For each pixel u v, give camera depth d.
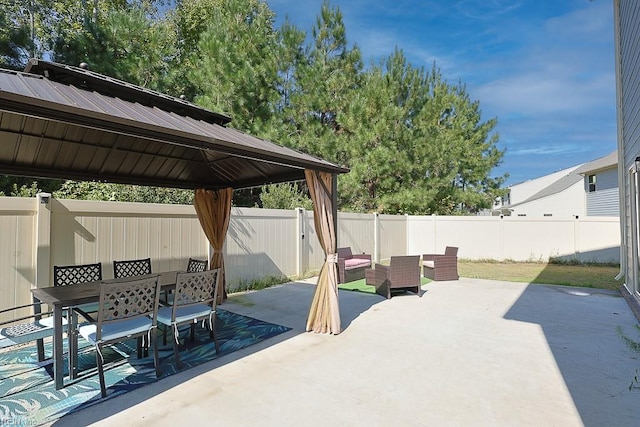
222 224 6.19
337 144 11.57
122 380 3.24
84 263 4.93
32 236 4.46
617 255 10.81
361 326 4.81
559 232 11.51
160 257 5.89
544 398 2.84
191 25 15.87
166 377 3.29
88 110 2.30
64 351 4.03
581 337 4.29
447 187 14.30
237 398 2.87
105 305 3.09
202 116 4.48
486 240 12.30
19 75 2.96
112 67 9.09
